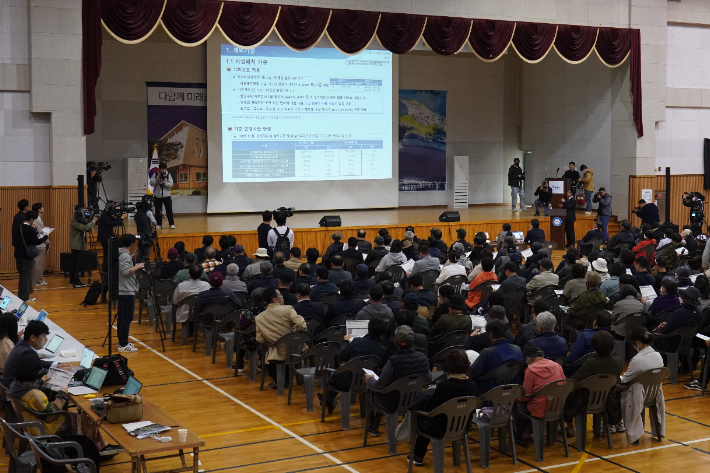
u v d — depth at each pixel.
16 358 7.59
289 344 9.98
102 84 24.69
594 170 27.69
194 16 19.66
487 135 30.73
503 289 12.55
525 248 18.16
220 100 24.91
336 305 10.44
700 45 27.33
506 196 31.39
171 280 13.94
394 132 27.78
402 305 10.79
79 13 18.91
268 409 9.72
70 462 5.96
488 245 15.56
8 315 8.32
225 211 25.23
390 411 8.08
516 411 8.16
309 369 9.75
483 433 7.75
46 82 18.78
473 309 12.47
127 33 19.12
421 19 22.31
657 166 26.92
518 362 8.20
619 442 8.59
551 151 29.50
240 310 11.58
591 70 27.58
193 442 6.32
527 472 7.68
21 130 18.92
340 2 21.48
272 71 25.20
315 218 24.17
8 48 18.61
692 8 26.83
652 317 10.95
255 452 8.21
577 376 8.23
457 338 9.59
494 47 23.48
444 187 30.03
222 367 11.70
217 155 25.05
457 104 30.08
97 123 24.70
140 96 25.09
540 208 28.39
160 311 13.24
